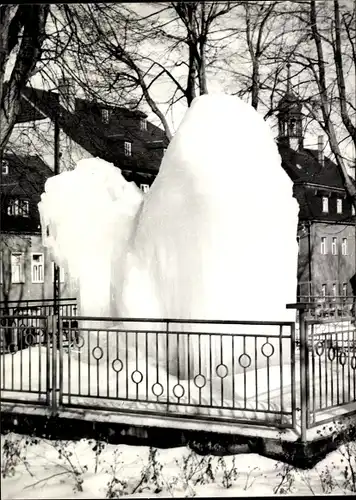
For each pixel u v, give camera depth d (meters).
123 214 9.91
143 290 8.71
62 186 10.23
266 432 6.11
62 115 16.89
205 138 8.80
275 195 8.92
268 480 5.75
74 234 9.80
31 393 7.62
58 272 15.59
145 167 35.09
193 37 18.36
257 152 9.02
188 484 5.73
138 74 18.34
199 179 8.48
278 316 8.89
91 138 18.00
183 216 8.42
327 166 45.75
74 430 6.90
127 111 19.34
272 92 19.56
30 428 7.11
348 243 45.69
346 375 8.72
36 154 19.62
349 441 6.46
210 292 8.27
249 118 9.27
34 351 10.19
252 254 8.55
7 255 30.02
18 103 13.83
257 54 19.17
